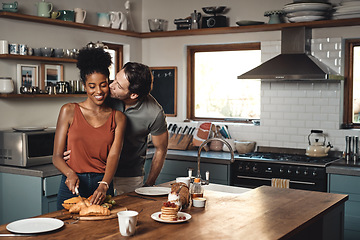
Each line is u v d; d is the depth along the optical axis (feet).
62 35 16.74
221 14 19.01
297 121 17.70
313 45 17.30
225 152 18.53
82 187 9.23
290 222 8.04
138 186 11.56
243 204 9.36
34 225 7.46
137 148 11.28
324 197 10.12
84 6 17.78
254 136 18.57
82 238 6.97
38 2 15.55
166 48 20.34
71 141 9.12
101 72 8.87
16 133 13.84
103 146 9.18
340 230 10.64
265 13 17.28
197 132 19.26
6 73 14.75
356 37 16.58
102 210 8.04
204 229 7.56
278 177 15.94
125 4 19.67
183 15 19.97
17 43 15.12
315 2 16.15
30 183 13.66
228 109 19.81
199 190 9.50
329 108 17.10
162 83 20.53
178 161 17.71
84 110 9.19
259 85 19.10
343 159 16.34
